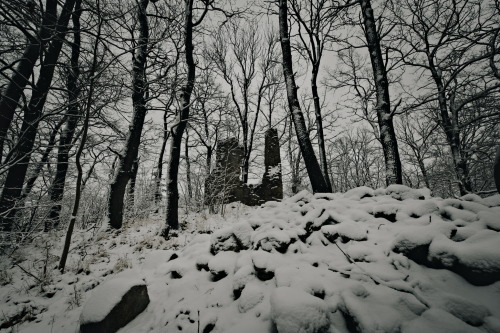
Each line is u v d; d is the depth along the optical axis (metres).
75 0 6.36
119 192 7.55
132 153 7.95
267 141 13.80
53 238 6.68
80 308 3.65
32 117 5.94
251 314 2.65
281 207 5.18
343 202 4.44
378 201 4.18
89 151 7.84
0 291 4.06
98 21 4.57
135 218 9.16
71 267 4.89
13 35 5.87
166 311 3.30
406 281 2.50
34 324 3.36
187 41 7.72
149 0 8.18
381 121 6.28
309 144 7.30
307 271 3.01
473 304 2.01
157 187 12.06
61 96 6.54
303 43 9.84
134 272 4.58
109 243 6.28
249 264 3.44
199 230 6.75
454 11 8.89
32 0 4.28
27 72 5.93
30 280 4.42
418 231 2.84
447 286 2.32
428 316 2.01
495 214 2.82
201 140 15.67
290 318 2.12
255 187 13.02
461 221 2.96
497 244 2.30
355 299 2.30
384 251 2.98
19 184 5.78
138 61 8.11
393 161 5.87
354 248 3.14
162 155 15.29
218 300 3.20
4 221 5.57
